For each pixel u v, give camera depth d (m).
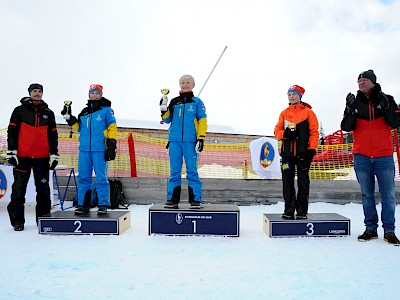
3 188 5.69
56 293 2.15
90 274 2.52
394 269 2.67
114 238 3.78
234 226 3.92
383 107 3.68
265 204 7.07
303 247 3.41
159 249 3.29
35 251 3.19
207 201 6.93
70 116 4.36
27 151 4.38
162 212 3.96
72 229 3.98
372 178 3.84
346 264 2.80
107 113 4.43
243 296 2.12
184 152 4.30
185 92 4.42
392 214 3.69
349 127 3.85
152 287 2.27
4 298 2.07
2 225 4.67
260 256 3.05
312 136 4.17
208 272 2.59
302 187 4.15
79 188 4.36
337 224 3.98
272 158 7.50
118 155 8.74
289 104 4.42
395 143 7.52
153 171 8.88
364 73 3.77
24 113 4.43
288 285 2.31
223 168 9.05
